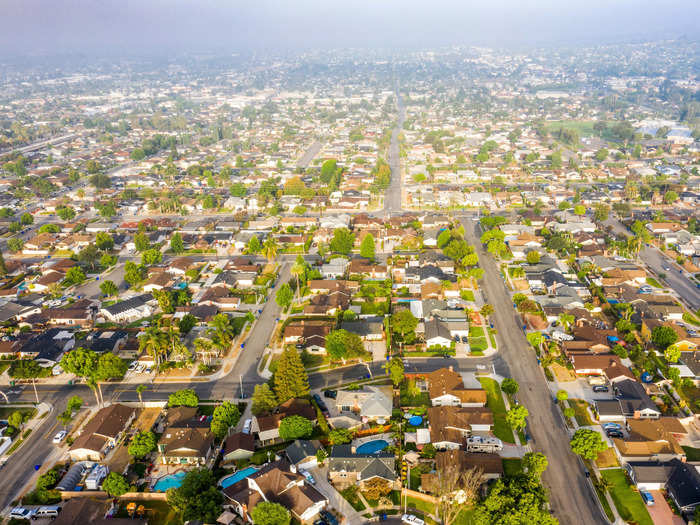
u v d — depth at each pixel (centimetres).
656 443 12412
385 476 11525
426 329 17650
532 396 14600
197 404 14212
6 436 13262
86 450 12500
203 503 10694
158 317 19350
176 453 12262
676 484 11138
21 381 15762
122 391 15200
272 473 11344
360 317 18812
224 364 16425
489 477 11612
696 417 13512
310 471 12056
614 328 18025
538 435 13100
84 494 11550
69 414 13625
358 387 14950
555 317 18388
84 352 15475
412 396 14700
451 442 12594
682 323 18225
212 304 19750
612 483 11525
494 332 17900
